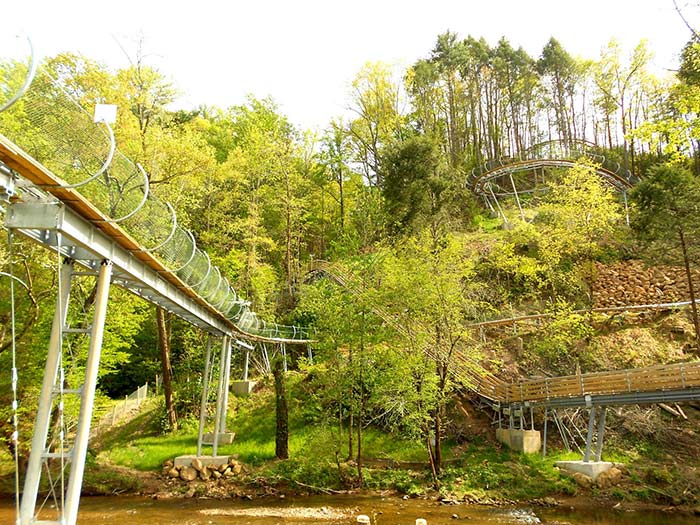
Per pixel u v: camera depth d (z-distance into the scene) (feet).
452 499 55.01
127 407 86.89
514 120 191.11
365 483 60.54
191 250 48.26
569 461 64.08
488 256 110.22
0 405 59.47
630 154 160.35
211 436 72.64
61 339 31.07
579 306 98.94
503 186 166.50
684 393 55.62
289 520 46.14
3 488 55.67
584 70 171.12
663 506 53.31
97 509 49.93
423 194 110.63
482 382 78.95
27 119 26.17
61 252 32.50
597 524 46.14
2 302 60.90
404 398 61.82
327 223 150.30
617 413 74.59
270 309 98.32
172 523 44.39
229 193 113.70
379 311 64.59
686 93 41.29
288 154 115.24
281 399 69.72
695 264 93.56
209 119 167.12
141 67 72.64
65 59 64.08
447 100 172.04
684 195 80.53
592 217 98.94
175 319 105.40
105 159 30.40
